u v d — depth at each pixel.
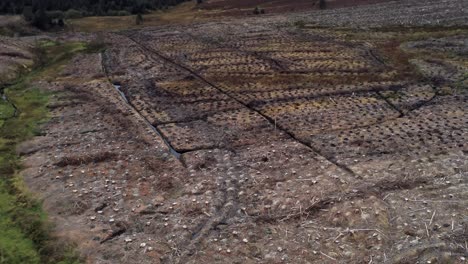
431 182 16.12
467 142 19.11
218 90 28.12
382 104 24.12
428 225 13.75
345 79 28.75
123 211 15.56
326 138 20.27
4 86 30.30
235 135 21.30
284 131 21.45
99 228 14.69
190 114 24.22
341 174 17.02
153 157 19.34
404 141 19.59
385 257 12.70
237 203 15.77
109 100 26.78
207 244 13.77
